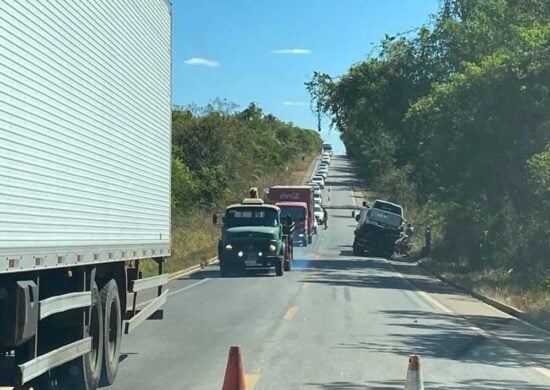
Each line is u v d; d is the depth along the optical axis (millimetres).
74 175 9117
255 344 14633
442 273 35344
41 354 8484
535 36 30000
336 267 38219
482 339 16250
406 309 21578
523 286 26781
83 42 9383
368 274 34625
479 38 40562
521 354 14523
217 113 67375
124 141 11625
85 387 9938
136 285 12969
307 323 17750
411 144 45375
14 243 7277
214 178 60125
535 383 11633
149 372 11836
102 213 10398
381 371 12148
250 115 108812
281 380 11289
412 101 45375
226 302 21969
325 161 135250
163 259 15430
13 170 7215
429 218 55094
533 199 29703
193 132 62219
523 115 30312
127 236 11914
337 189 104062
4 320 7566
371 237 47188
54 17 8281
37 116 7824
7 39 6953
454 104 33094
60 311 8789
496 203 34188
